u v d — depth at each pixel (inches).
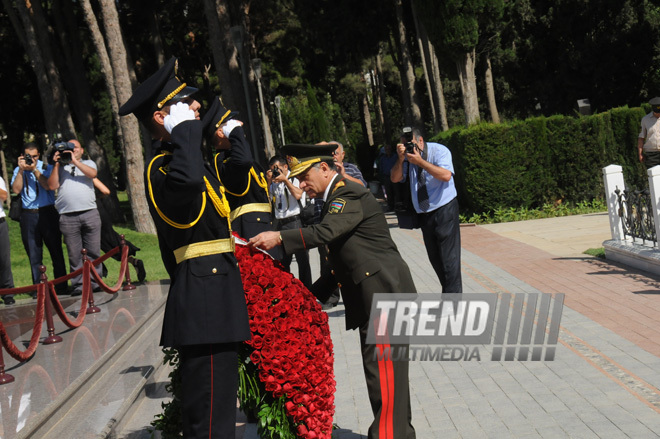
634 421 189.2
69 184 408.2
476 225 725.3
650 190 382.6
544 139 737.6
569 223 651.5
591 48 1156.5
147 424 219.5
